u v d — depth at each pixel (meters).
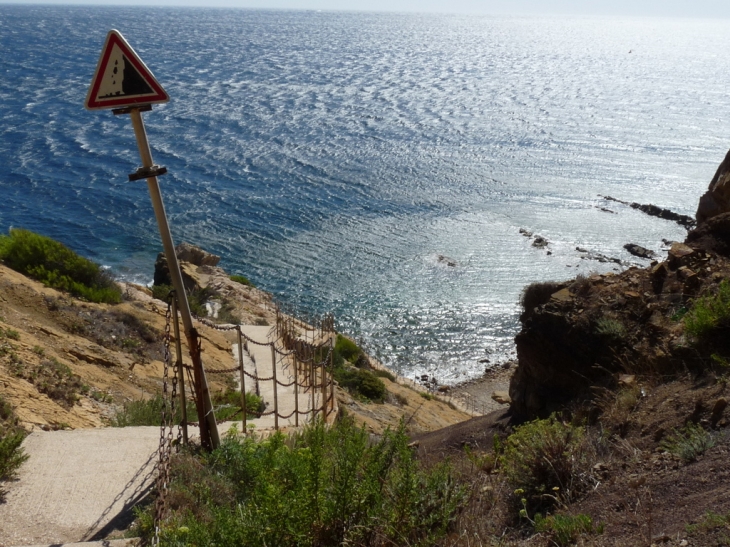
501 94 139.00
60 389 9.96
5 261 17.78
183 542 4.38
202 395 6.56
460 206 58.44
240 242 48.84
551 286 9.73
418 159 76.19
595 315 8.62
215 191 60.78
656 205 58.53
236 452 6.38
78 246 47.38
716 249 9.02
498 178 68.31
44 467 6.23
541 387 8.96
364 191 62.38
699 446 5.33
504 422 9.30
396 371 32.84
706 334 7.17
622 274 9.37
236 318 23.45
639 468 5.50
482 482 6.25
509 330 37.56
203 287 30.02
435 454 8.98
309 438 5.84
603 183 67.00
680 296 8.32
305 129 92.19
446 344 36.03
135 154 73.38
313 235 50.47
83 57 170.75
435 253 47.38
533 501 5.53
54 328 13.84
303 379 13.87
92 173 65.12
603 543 4.42
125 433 7.13
